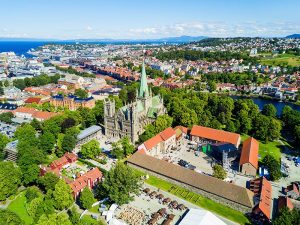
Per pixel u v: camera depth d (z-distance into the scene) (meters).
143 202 138.50
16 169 152.00
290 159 186.12
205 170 170.62
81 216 127.56
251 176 164.88
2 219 105.31
